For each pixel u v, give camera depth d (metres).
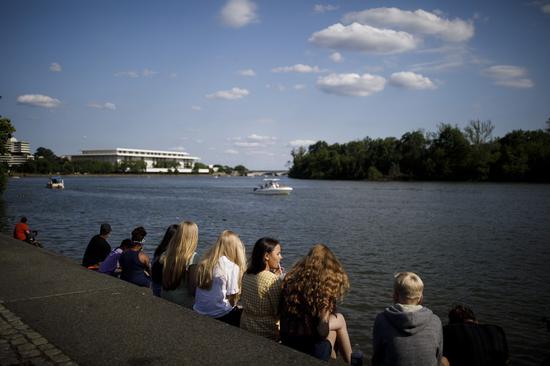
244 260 5.91
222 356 4.07
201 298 5.69
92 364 3.94
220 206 53.03
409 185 114.50
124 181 172.88
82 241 24.77
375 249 21.92
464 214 39.59
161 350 4.21
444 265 17.95
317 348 4.53
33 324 4.94
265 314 5.09
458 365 4.86
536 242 23.72
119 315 5.23
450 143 129.25
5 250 9.59
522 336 10.30
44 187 105.12
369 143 176.62
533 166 111.19
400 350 4.20
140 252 8.51
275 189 78.19
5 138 45.16
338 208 48.72
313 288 4.56
